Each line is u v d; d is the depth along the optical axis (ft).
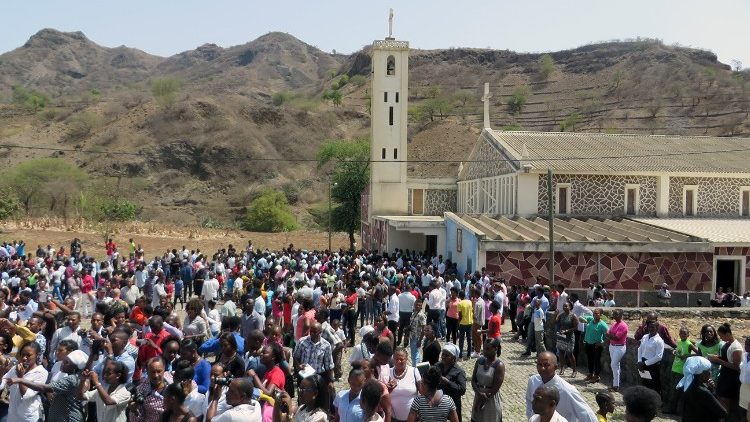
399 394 30.48
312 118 449.89
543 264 99.14
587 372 58.65
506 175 130.00
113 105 472.03
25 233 192.44
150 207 342.44
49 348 43.88
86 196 262.67
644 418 22.17
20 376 32.48
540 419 23.40
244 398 25.88
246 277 88.12
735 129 380.99
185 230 234.79
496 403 31.96
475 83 588.09
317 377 28.76
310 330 36.27
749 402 35.29
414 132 393.50
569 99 508.94
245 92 613.52
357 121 473.26
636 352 51.90
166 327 40.78
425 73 629.92
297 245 227.20
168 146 384.27
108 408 29.94
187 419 26.48
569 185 122.72
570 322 57.52
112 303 49.44
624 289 99.25
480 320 65.16
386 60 169.89
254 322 48.80
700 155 134.41
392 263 110.11
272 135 421.18
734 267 104.42
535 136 142.61
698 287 100.37
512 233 102.12
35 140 419.95
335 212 216.74
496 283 78.69
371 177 170.40
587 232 105.70
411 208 171.63
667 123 417.69
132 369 33.86
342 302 66.74
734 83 451.12
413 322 57.11
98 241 189.47
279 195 298.76
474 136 355.97
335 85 602.44
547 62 573.33
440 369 30.40
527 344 65.51
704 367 35.12
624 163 126.00
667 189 125.18
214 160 382.01
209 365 33.14
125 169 369.91
